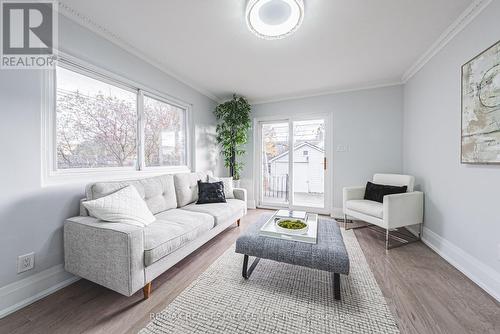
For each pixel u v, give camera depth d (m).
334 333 1.13
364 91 3.36
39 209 1.50
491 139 1.50
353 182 3.45
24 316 1.28
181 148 3.23
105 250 1.36
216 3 1.62
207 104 3.74
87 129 1.95
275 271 1.79
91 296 1.46
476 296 1.46
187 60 2.53
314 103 3.69
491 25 1.51
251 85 3.34
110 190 1.79
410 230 2.74
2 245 1.32
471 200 1.73
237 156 4.21
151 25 1.88
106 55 2.01
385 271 1.78
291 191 3.96
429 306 1.35
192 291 1.50
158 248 1.45
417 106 2.68
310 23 1.84
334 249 1.40
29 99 1.47
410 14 1.73
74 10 1.69
